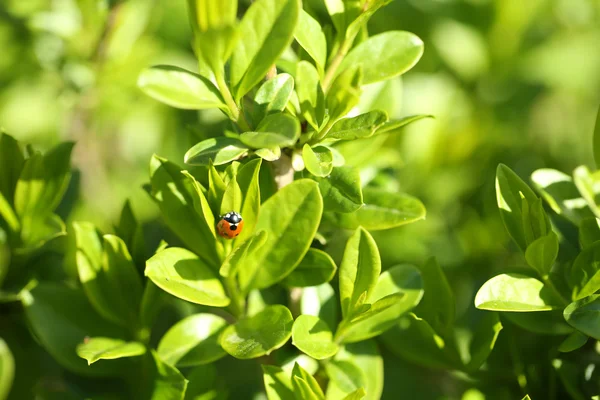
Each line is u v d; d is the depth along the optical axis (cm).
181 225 45
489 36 62
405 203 45
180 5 68
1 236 48
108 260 46
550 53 66
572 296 45
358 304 44
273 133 42
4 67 65
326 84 44
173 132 66
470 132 58
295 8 42
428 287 47
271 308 44
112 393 48
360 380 45
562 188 47
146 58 61
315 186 44
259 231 43
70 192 52
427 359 47
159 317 51
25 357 49
